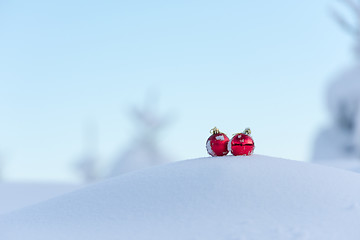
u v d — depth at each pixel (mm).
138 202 3326
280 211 2984
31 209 3668
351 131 17484
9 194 7516
